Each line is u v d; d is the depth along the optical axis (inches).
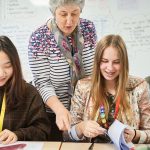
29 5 94.3
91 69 64.4
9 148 49.1
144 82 58.3
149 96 57.7
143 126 56.0
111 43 54.3
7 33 96.7
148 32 93.5
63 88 65.8
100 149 48.9
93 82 56.8
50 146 50.4
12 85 54.9
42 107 58.6
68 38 63.8
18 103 56.5
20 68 55.3
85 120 56.1
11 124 56.1
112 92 57.1
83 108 58.7
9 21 95.8
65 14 59.8
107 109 55.4
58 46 62.6
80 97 58.7
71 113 59.1
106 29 94.5
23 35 96.0
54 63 63.2
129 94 56.4
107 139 53.9
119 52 54.0
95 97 56.4
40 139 56.0
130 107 55.4
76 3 59.1
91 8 93.5
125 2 92.6
